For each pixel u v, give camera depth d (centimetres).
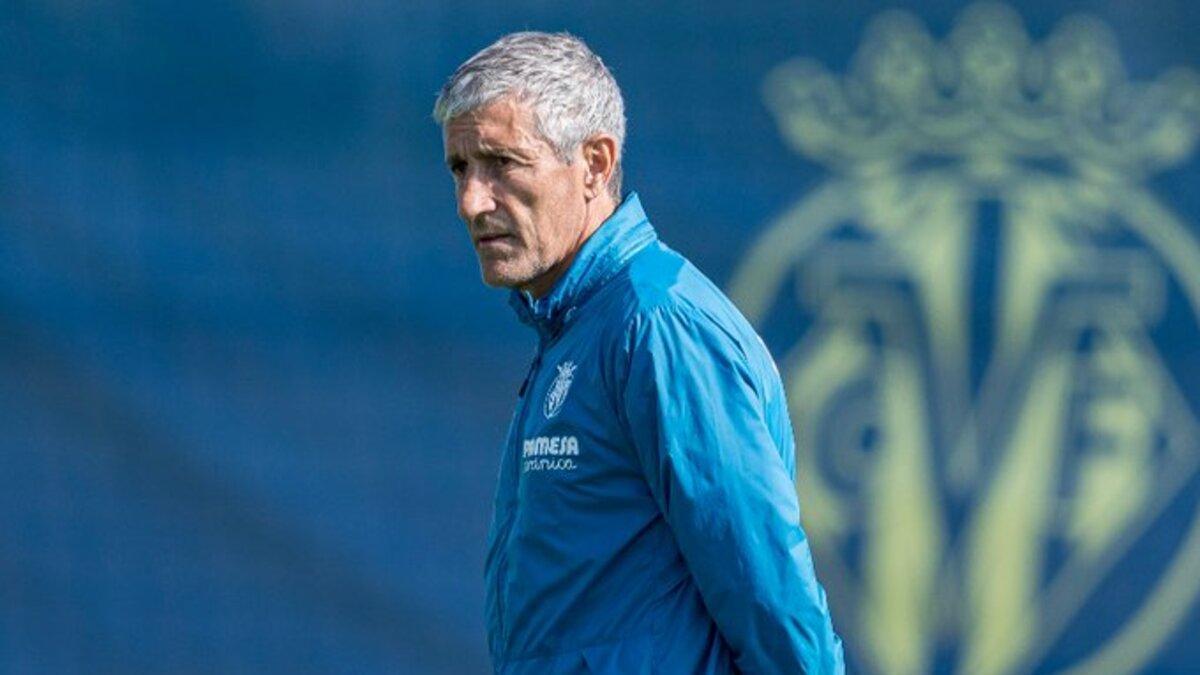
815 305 2105
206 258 2002
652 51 2098
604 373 1145
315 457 2016
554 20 2088
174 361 1991
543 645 1176
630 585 1153
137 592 1986
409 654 2022
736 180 2103
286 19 2036
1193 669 2116
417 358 2038
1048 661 2108
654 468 1127
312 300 2020
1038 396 2127
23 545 1967
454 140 1192
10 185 1967
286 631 2005
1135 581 2120
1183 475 2133
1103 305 2144
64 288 1972
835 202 2116
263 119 2022
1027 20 2164
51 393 1970
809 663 1128
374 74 2048
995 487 2114
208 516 1994
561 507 1166
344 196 2033
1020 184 2147
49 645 1972
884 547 2098
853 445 2102
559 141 1187
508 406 2050
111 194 1988
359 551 2017
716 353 1133
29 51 1980
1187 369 2144
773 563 1114
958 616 2100
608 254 1190
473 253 2052
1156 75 2177
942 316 2123
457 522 2034
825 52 2128
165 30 2009
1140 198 2161
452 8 2067
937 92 2144
